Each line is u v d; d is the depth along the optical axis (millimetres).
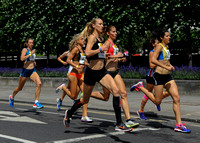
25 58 10656
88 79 6895
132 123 6387
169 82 7652
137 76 19109
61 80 21625
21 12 24969
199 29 21812
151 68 8070
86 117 8938
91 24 7082
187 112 10406
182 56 26656
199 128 8094
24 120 9172
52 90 20188
